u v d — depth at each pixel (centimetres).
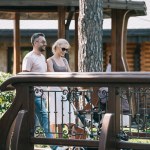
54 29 1927
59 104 805
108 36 1928
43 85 590
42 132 696
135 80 548
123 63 1445
